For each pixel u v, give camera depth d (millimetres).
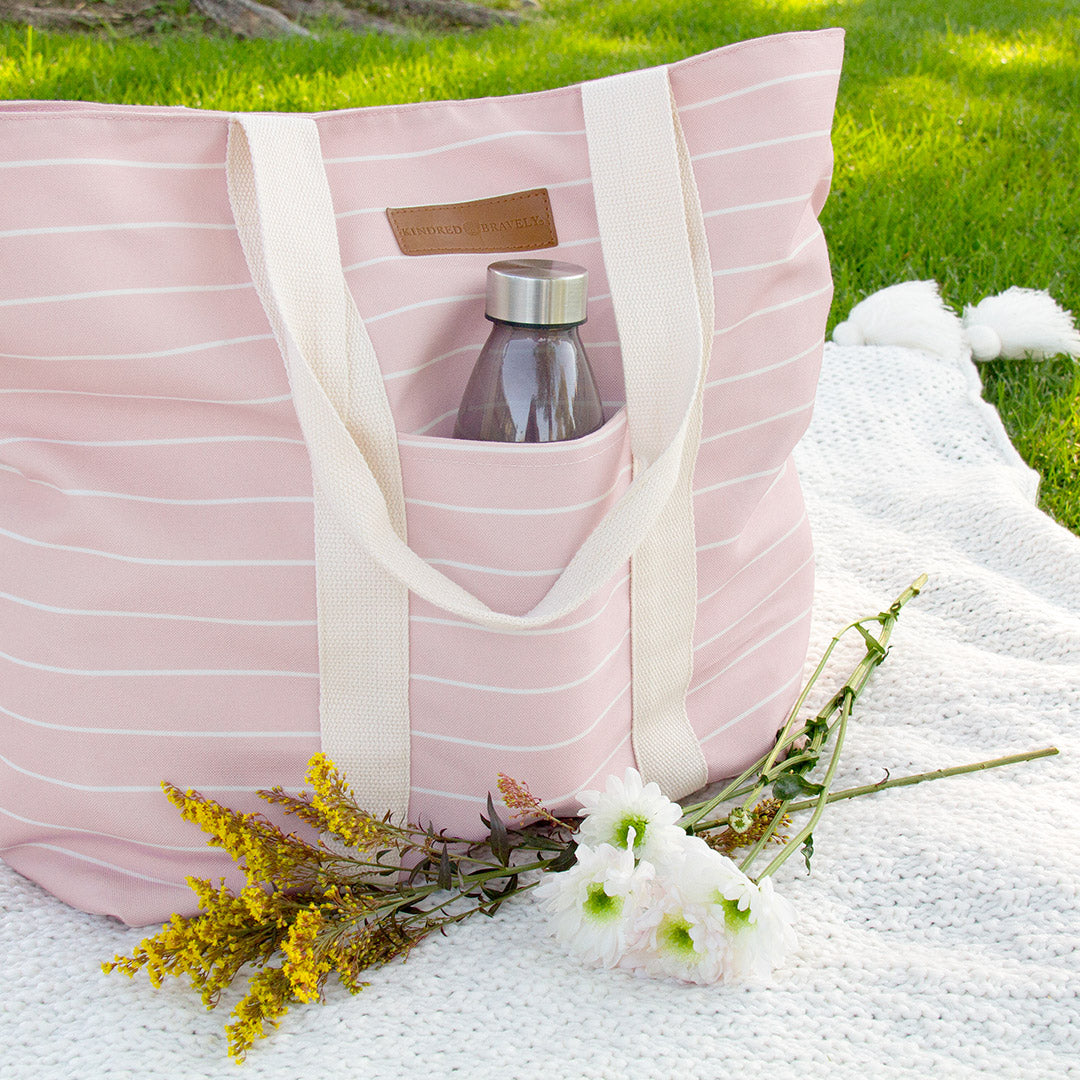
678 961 704
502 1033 691
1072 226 1952
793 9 3521
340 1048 683
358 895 755
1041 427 1466
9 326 666
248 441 719
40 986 727
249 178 691
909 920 769
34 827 797
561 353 723
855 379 1468
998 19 3432
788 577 944
